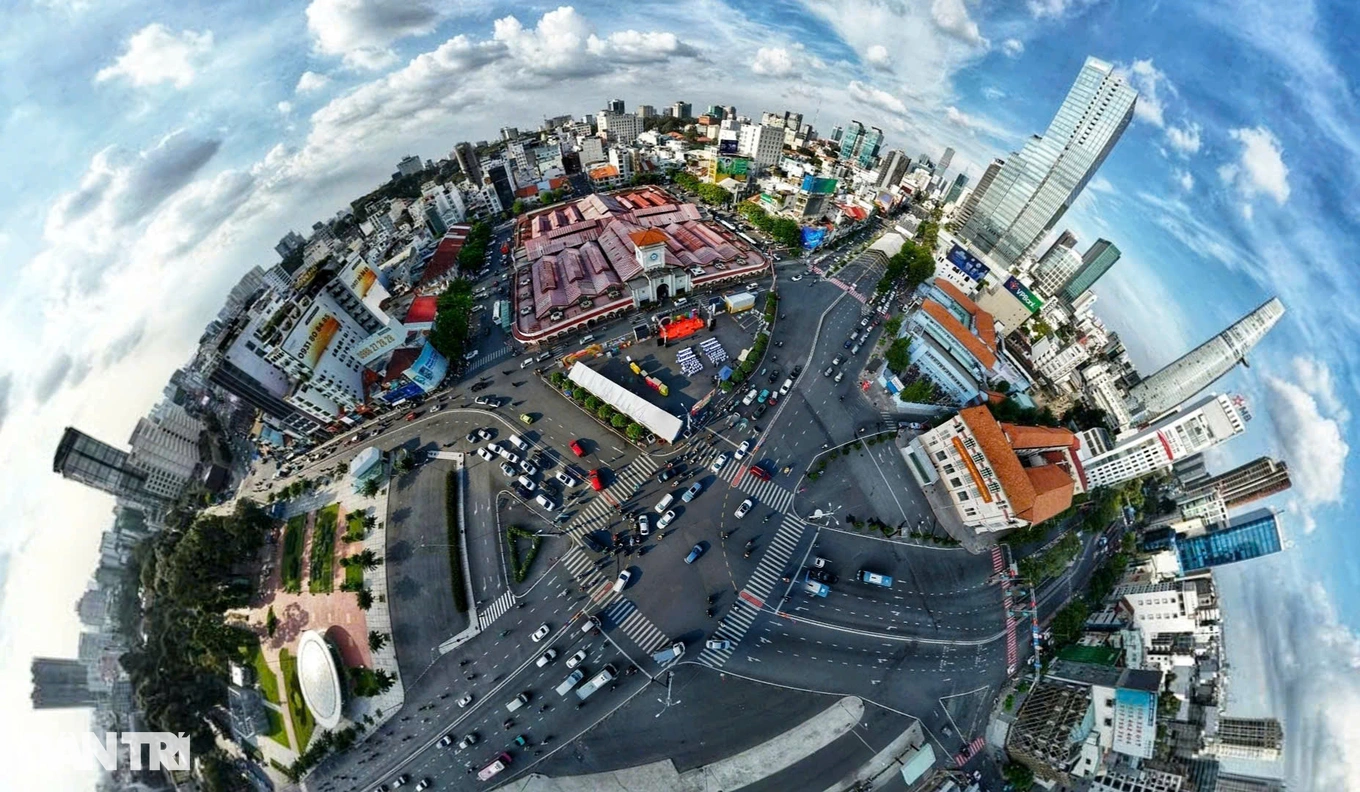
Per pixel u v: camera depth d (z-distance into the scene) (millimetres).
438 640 98438
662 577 104312
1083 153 188000
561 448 126125
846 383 144500
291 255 186375
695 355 150375
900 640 100188
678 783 85062
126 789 98688
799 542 110688
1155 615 120562
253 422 140250
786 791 85312
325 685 92812
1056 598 116812
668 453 124375
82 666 110375
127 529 125938
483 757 87375
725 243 193875
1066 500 113312
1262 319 159500
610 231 195000
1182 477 156625
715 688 92250
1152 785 95062
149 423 130875
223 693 101062
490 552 108438
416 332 146125
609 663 94250
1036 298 181875
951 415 138500
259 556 112375
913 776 86125
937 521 117188
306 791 88688
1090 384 166875
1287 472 143875
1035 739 92125
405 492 118188
